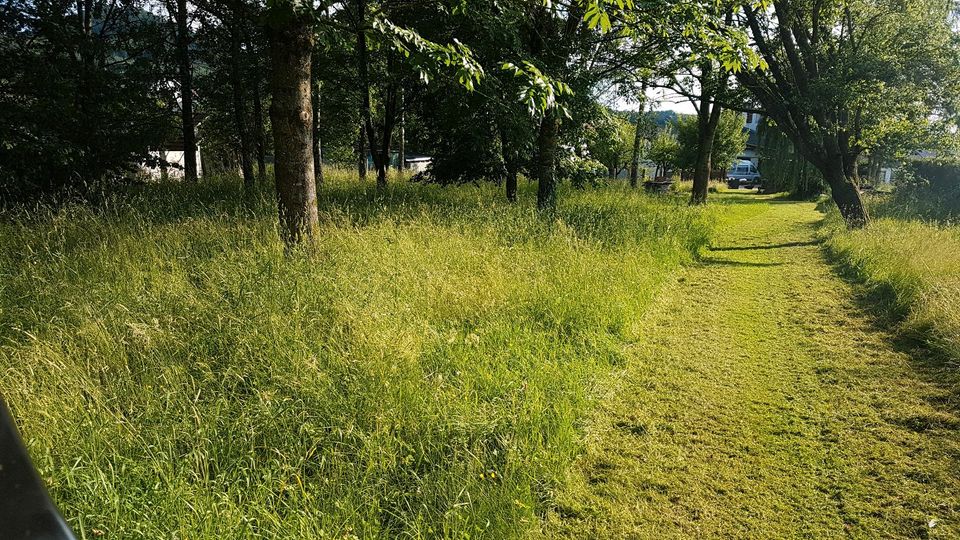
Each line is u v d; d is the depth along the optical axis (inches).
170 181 535.8
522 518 111.7
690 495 125.2
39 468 102.6
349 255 241.9
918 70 495.8
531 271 255.9
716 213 666.8
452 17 402.6
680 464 136.5
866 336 224.7
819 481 130.0
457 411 140.9
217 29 538.3
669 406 166.1
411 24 447.2
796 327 239.6
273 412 130.7
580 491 125.9
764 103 573.6
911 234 365.4
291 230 232.1
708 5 334.3
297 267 214.2
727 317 254.4
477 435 134.3
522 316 210.2
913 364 193.6
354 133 775.1
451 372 165.8
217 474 113.3
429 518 109.7
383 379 146.5
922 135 508.7
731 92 578.6
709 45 331.9
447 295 213.9
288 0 197.3
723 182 1720.0
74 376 137.9
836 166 531.8
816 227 585.3
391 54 512.7
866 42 503.8
